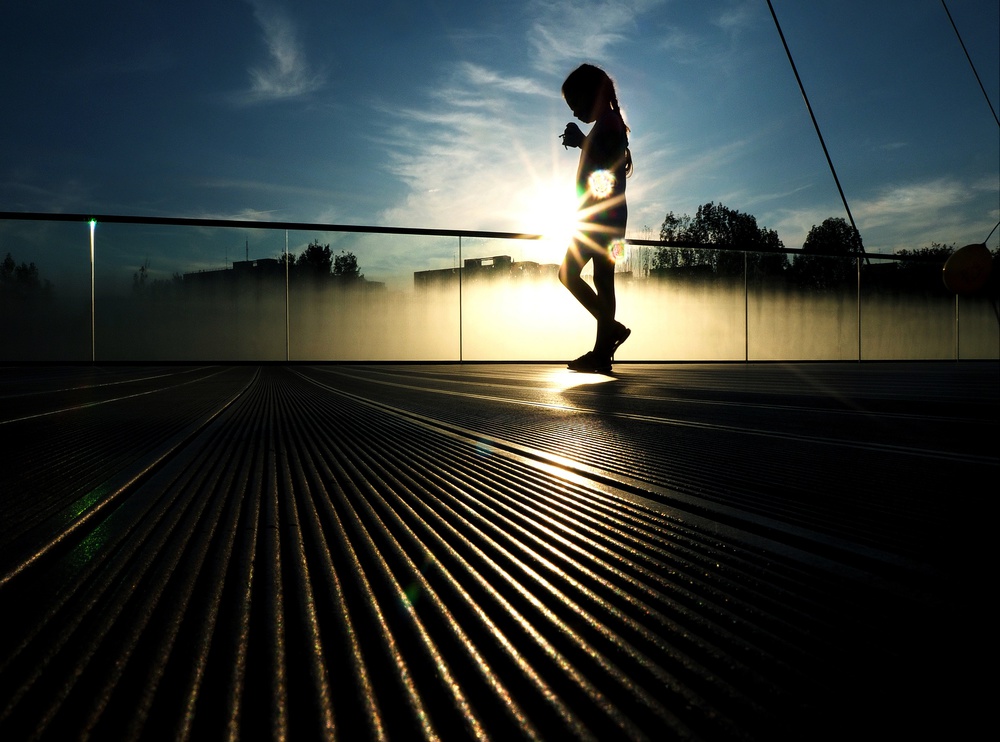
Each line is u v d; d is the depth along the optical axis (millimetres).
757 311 9484
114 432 1488
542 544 557
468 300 8695
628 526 626
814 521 644
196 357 8070
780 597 420
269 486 837
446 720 252
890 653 330
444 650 326
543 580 453
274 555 513
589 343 9000
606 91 4871
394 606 394
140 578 447
